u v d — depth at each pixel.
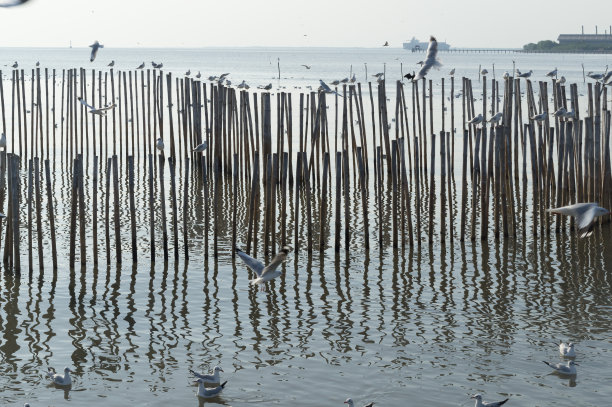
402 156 42.59
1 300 35.06
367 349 30.11
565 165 46.53
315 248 43.44
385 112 57.75
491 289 36.94
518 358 29.28
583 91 147.50
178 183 61.53
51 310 34.00
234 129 61.44
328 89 55.09
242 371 28.23
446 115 104.12
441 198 43.66
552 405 25.66
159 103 68.50
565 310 34.22
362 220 49.44
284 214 41.94
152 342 30.83
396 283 37.78
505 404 25.72
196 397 26.22
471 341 30.86
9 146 78.00
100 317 33.34
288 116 55.53
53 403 25.80
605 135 47.41
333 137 83.25
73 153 73.06
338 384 27.16
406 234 46.16
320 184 58.81
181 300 35.47
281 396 26.28
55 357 29.36
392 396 26.27
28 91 134.38
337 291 36.69
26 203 53.22
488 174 51.22
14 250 38.16
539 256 42.06
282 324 32.69
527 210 51.84
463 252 42.72
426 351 29.88
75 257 41.31
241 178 60.59
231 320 33.12
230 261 41.09
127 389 26.83
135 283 37.56
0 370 28.19
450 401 25.92
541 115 44.16
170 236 45.62
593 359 29.11
